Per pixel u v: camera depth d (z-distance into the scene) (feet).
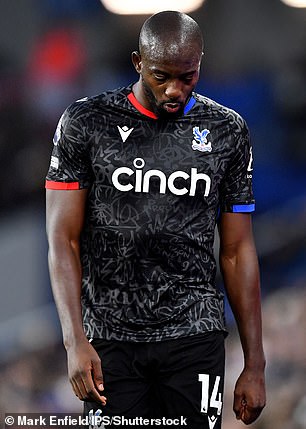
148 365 40.98
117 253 40.47
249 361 42.42
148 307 40.52
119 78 125.29
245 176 42.24
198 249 41.09
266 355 82.64
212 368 41.19
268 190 120.47
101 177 40.37
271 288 96.43
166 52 37.96
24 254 101.04
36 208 110.42
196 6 124.36
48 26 127.03
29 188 112.27
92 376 38.83
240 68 131.23
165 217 40.34
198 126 40.96
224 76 130.11
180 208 40.52
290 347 83.41
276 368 81.56
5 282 97.45
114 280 40.68
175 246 40.52
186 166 40.52
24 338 86.58
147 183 40.27
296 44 132.16
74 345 38.96
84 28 126.72
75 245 40.96
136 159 40.29
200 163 40.70
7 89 118.93
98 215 40.60
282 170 121.80
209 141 40.93
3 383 79.25
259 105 126.52
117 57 126.11
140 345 40.83
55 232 40.60
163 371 41.06
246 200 42.39
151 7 123.85
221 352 41.81
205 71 130.93
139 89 40.73
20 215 107.96
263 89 128.06
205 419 41.42
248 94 127.24
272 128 125.08
